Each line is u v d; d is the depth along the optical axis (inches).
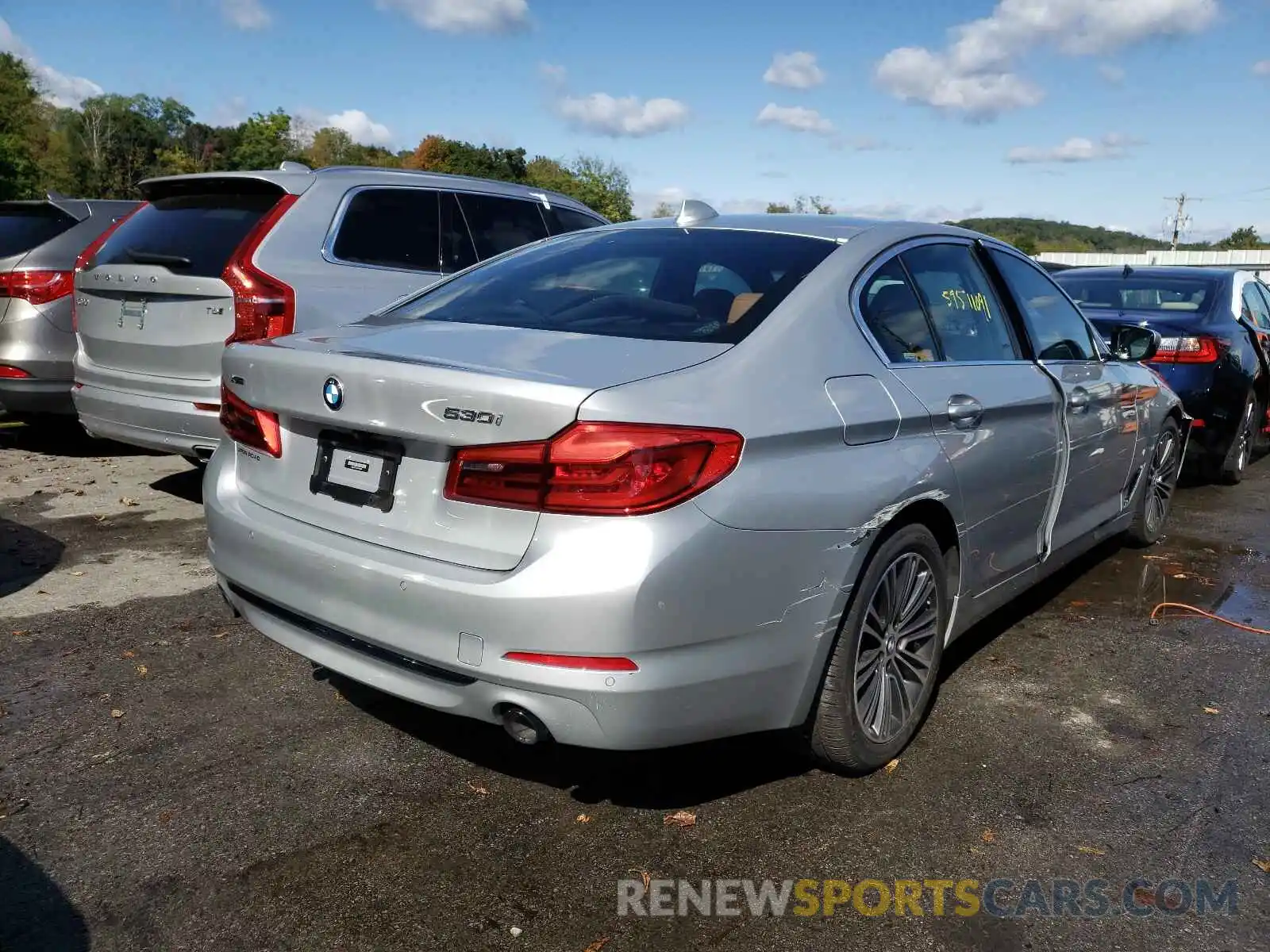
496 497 92.4
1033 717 136.6
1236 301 300.8
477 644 92.2
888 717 119.7
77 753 119.3
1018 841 106.5
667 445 90.0
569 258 136.1
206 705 132.5
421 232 233.9
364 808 109.4
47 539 204.4
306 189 213.0
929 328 130.7
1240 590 195.8
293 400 107.3
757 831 107.2
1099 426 169.6
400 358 101.1
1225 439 281.9
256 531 110.3
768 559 97.0
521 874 98.6
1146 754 126.8
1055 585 195.8
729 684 96.5
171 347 201.9
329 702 134.5
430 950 87.7
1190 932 92.5
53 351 263.4
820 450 103.7
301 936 88.9
